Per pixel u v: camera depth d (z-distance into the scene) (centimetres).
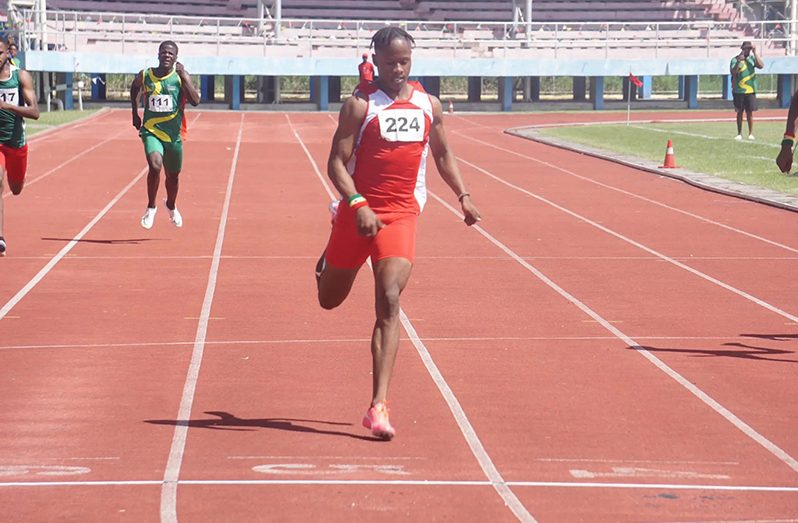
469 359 1195
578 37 7375
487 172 3409
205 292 1560
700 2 8394
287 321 1375
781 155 1251
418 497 776
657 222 2330
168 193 2084
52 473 824
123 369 1144
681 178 3117
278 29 7019
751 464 859
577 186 3022
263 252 1914
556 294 1573
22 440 906
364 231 898
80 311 1429
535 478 819
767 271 1769
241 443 898
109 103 7000
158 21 7306
